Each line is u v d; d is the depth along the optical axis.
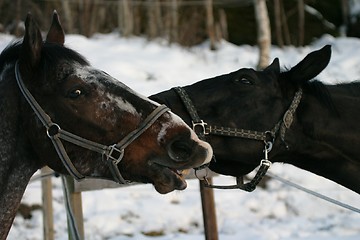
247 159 4.86
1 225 3.71
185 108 4.80
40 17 17.39
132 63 13.21
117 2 18.14
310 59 4.85
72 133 3.63
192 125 4.76
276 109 4.85
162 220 9.16
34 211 8.98
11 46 3.83
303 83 4.95
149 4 17.02
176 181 3.62
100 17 17.92
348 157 4.98
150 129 3.62
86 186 5.96
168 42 16.22
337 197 10.20
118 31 17.80
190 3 17.80
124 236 8.84
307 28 18.77
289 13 18.86
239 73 4.89
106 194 9.50
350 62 14.97
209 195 6.70
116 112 3.63
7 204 3.72
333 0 19.69
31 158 3.76
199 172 6.30
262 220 9.62
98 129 3.62
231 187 4.88
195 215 9.34
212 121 4.80
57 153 3.65
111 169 3.64
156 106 3.69
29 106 3.67
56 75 3.66
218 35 17.06
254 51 17.02
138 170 3.64
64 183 5.90
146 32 17.83
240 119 4.81
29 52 3.62
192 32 16.77
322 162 5.02
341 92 5.04
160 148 3.62
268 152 4.87
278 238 8.95
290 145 4.86
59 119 3.63
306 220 9.70
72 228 5.68
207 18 17.56
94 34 17.09
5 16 17.62
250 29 18.47
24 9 17.52
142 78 12.62
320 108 4.91
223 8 18.69
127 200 9.45
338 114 4.93
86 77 3.67
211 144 4.82
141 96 3.71
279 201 9.98
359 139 4.93
